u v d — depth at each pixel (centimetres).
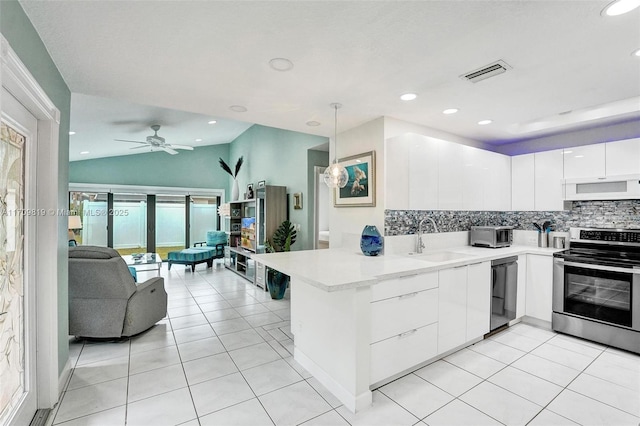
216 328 340
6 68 126
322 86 240
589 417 189
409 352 236
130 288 300
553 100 269
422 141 301
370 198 323
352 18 156
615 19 156
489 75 222
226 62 201
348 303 203
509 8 148
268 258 285
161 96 259
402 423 186
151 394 215
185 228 841
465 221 398
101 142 588
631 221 326
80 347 290
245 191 784
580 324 304
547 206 370
